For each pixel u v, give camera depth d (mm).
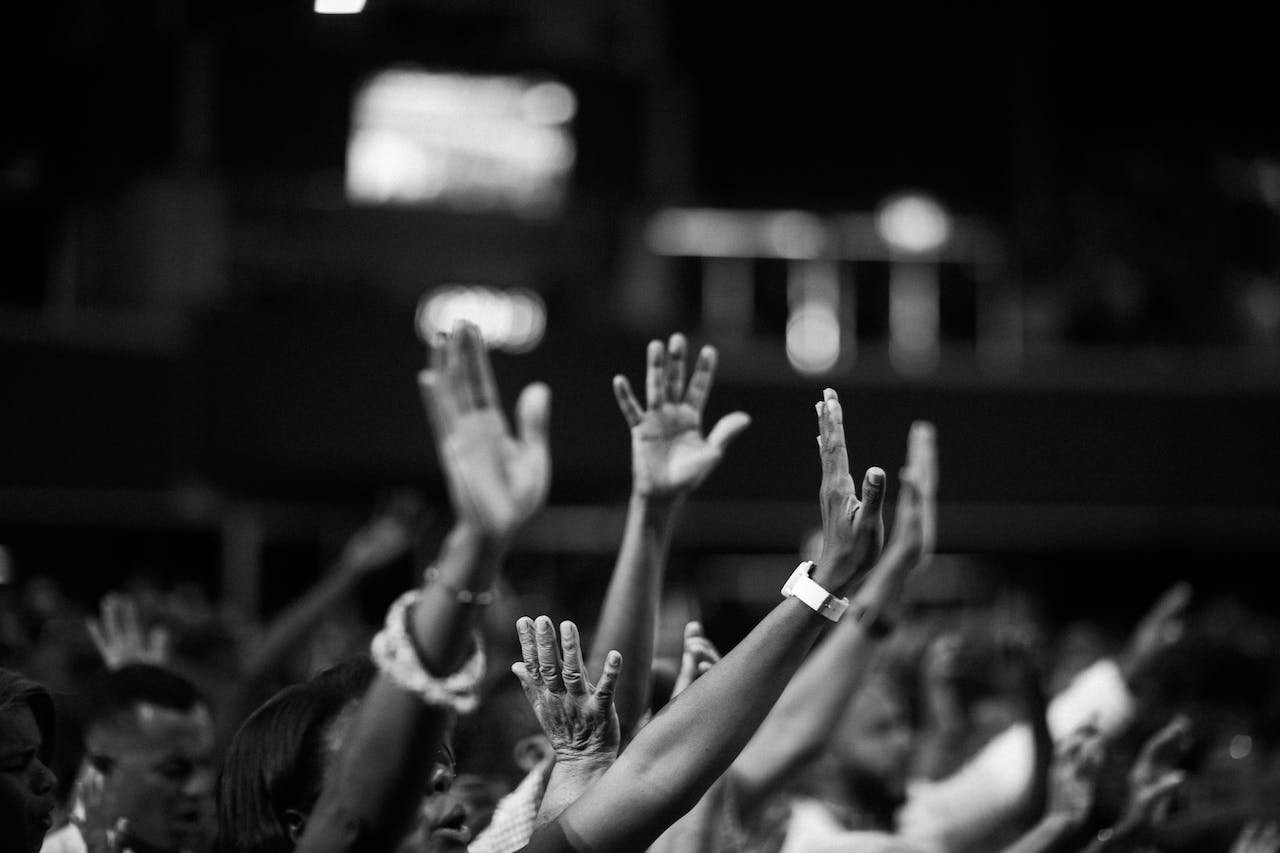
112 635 5422
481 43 20453
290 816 2977
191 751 4125
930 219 21703
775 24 21438
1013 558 20078
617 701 3730
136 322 18906
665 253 21438
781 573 19547
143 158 19125
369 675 3086
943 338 21625
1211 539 20453
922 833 5621
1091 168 21859
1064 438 19984
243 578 19141
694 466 3875
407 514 7492
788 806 5219
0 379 18406
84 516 18609
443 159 20547
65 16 18594
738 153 21266
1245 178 22016
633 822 2717
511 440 2805
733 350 19984
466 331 2850
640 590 3811
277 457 18609
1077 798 4738
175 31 18469
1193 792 6910
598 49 21094
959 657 7910
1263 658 10578
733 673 2758
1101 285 21344
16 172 18969
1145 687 6301
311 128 19906
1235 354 21016
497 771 4969
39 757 3166
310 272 20562
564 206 20906
